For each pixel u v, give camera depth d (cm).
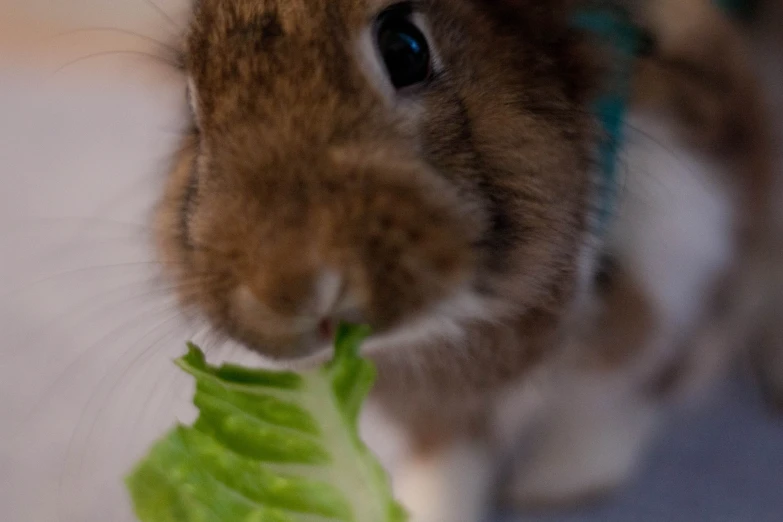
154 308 43
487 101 36
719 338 45
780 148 44
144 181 56
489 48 36
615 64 38
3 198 72
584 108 38
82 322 52
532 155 37
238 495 35
